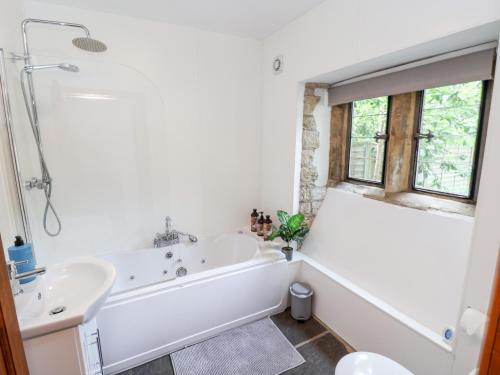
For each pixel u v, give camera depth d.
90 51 2.05
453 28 1.28
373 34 1.64
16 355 0.85
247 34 2.55
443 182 1.78
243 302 2.15
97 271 1.49
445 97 1.72
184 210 2.63
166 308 1.83
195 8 2.04
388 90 1.89
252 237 2.66
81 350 1.19
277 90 2.56
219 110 2.63
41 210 2.02
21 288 1.32
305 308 2.21
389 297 1.77
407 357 1.59
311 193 2.53
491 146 1.13
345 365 1.33
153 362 1.84
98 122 2.16
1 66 1.60
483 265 1.19
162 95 2.37
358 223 2.10
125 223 2.38
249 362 1.85
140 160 2.37
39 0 1.89
